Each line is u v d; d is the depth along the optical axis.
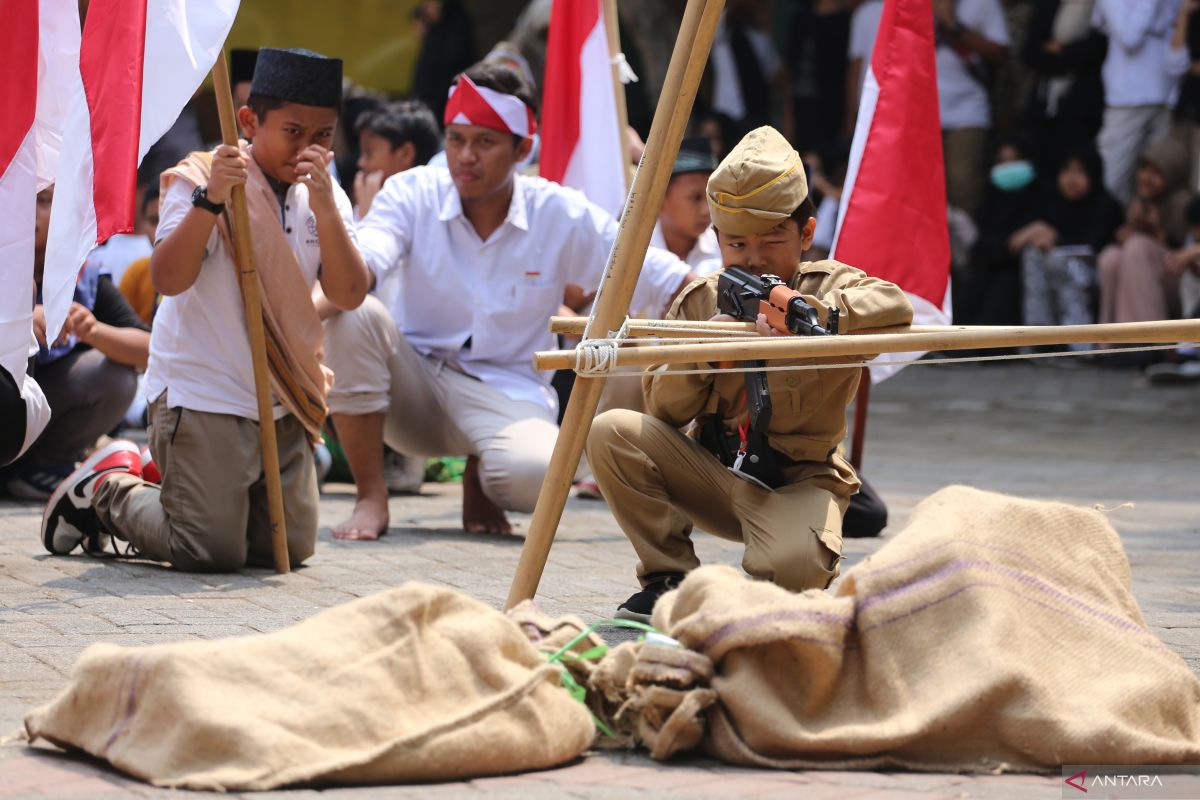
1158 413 38.03
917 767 9.91
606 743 10.57
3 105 14.80
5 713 10.90
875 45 18.67
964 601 10.27
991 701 9.88
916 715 9.93
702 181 21.34
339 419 18.91
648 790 9.41
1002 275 43.69
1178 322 11.65
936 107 18.69
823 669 10.09
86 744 9.75
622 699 10.57
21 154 14.88
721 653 10.20
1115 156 43.75
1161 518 22.06
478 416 19.27
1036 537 10.81
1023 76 48.84
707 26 12.29
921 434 34.06
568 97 22.45
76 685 9.79
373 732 9.51
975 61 44.50
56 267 14.75
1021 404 40.38
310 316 16.33
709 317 14.04
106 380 21.52
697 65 12.35
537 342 19.83
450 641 9.98
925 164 18.66
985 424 36.00
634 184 12.48
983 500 10.95
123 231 14.50
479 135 19.00
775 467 14.07
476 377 19.66
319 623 9.89
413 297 19.84
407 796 9.20
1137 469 28.09
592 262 19.73
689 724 10.01
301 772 9.22
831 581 13.70
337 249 16.20
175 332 16.20
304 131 16.08
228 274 16.12
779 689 10.20
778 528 13.61
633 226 12.45
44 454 21.77
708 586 10.50
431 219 19.61
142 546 16.73
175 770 9.30
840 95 47.97
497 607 14.73
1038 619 10.34
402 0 44.94
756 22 48.69
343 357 18.61
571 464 12.67
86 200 14.59
